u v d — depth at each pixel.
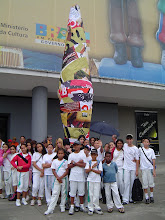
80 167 4.78
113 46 11.03
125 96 12.92
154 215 4.54
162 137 16.92
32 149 6.20
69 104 6.32
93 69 10.39
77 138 6.23
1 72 8.78
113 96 12.80
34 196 5.33
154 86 11.80
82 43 6.79
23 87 10.63
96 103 13.99
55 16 10.01
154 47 12.15
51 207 4.69
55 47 9.79
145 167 5.51
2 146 6.38
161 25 12.62
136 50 11.59
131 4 11.91
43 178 5.34
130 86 11.34
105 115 14.12
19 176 5.42
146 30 12.09
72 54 6.61
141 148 5.63
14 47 9.03
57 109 12.83
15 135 11.66
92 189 4.68
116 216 4.49
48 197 5.21
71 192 4.72
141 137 16.14
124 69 11.09
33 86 10.56
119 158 5.59
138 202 5.55
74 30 6.84
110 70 10.74
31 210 4.94
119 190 5.54
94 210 4.80
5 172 6.14
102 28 10.92
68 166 4.75
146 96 13.21
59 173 4.77
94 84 10.77
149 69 11.76
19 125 11.81
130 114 16.09
